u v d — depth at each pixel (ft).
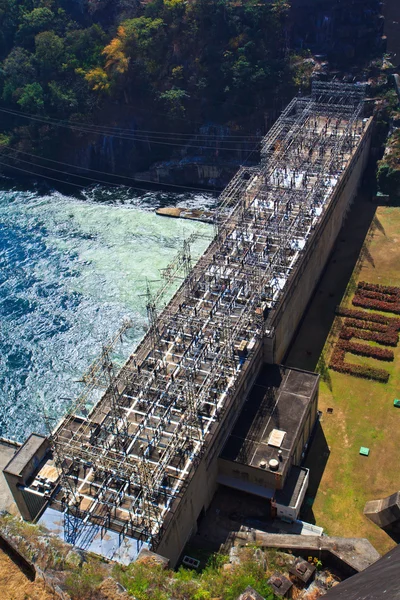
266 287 450.71
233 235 504.84
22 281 598.34
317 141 617.62
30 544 199.21
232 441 376.07
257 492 365.61
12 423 460.14
